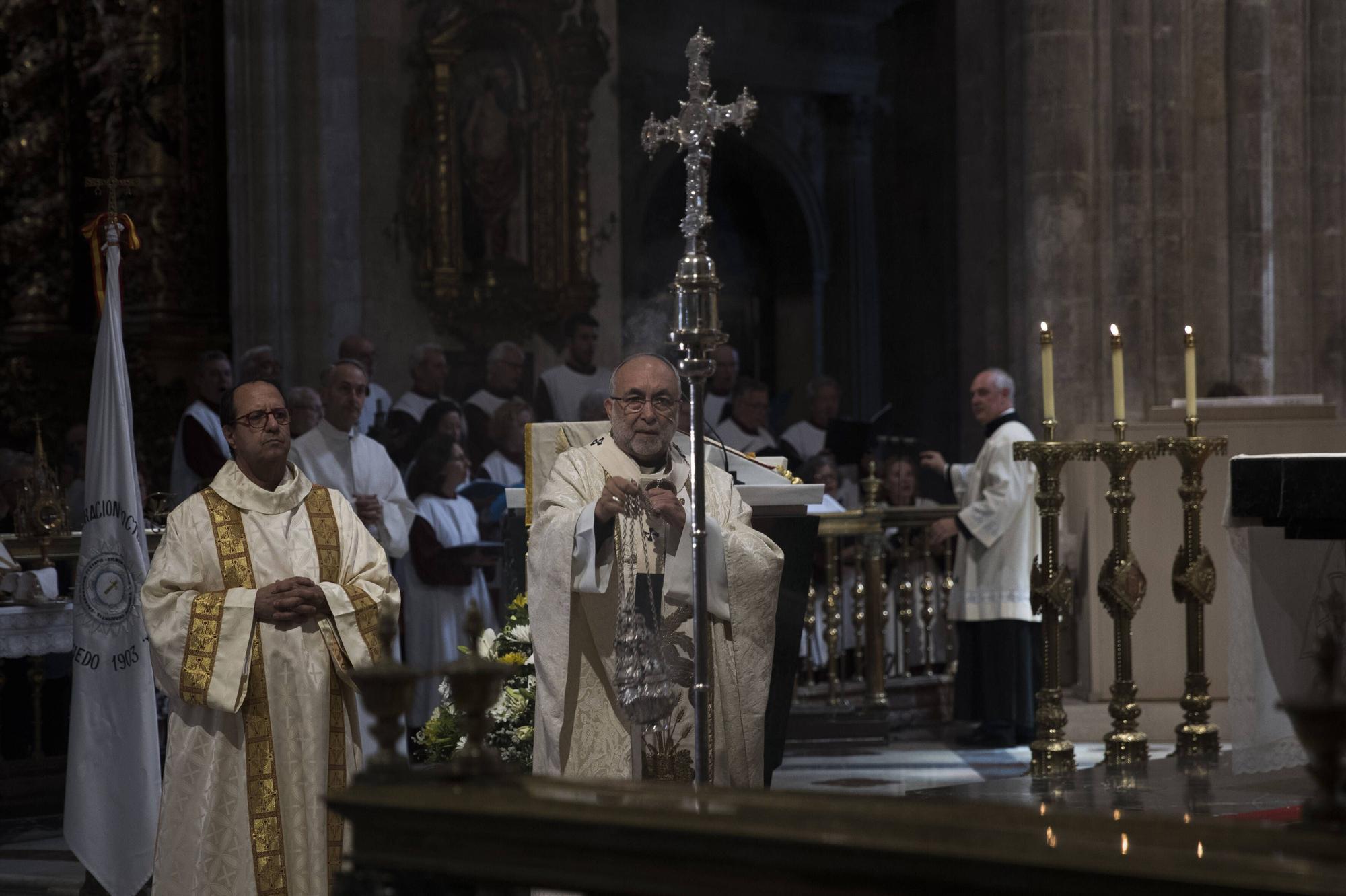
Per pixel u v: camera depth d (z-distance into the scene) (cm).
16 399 2500
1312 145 2042
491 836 435
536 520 867
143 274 2536
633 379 879
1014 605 1645
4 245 2552
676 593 841
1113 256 2003
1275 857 357
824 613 1786
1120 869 353
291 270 2428
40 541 1441
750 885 395
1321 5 2039
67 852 1270
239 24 2428
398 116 2495
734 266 3853
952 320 3544
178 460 1828
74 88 2583
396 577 1625
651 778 847
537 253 2633
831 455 1944
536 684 933
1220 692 1585
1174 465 1614
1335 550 991
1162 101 1992
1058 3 1997
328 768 874
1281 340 2031
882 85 3762
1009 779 1112
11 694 1479
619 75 3375
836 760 1588
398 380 2489
